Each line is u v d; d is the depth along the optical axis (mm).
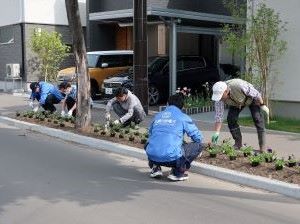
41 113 13547
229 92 8742
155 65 17797
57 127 12039
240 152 8414
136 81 14594
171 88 16391
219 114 8719
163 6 16672
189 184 7406
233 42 13062
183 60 18438
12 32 24469
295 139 10617
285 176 7242
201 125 12688
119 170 8312
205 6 17906
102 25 23516
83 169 8367
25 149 10117
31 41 22594
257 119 9000
